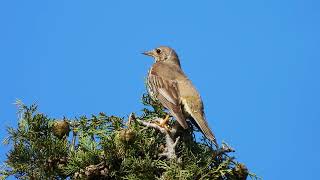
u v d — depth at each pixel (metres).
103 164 12.27
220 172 12.37
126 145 12.12
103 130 13.23
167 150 12.62
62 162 12.52
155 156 12.53
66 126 12.91
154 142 12.55
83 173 12.26
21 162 12.44
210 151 12.92
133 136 12.09
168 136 12.75
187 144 13.40
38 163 12.41
